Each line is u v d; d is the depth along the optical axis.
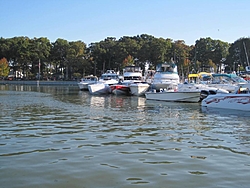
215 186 6.82
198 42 92.12
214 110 21.48
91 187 6.78
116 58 90.94
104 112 20.23
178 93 28.78
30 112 20.09
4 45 100.75
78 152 9.59
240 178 7.32
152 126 14.49
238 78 36.16
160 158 8.98
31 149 9.96
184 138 11.76
